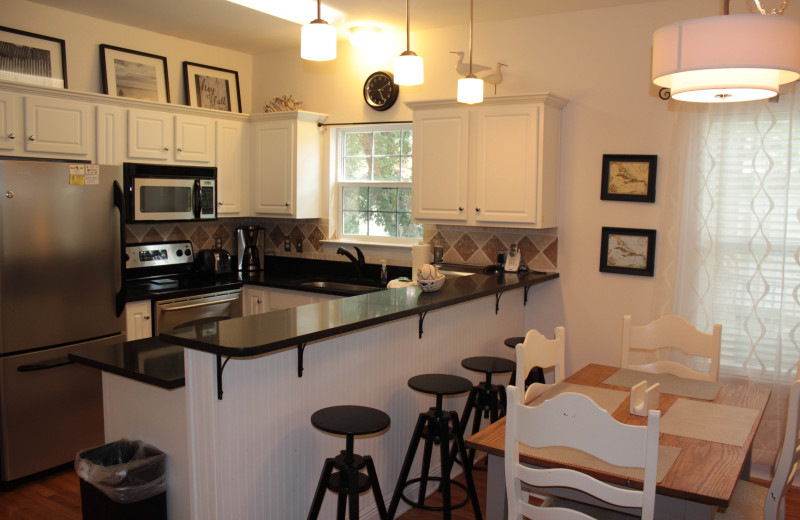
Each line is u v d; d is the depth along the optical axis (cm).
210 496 208
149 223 438
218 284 443
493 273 402
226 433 208
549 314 409
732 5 342
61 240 334
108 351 252
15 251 315
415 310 264
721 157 343
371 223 481
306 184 477
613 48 375
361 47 454
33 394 328
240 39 467
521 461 181
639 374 269
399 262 457
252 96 526
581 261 396
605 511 207
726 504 151
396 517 291
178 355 246
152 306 397
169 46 461
